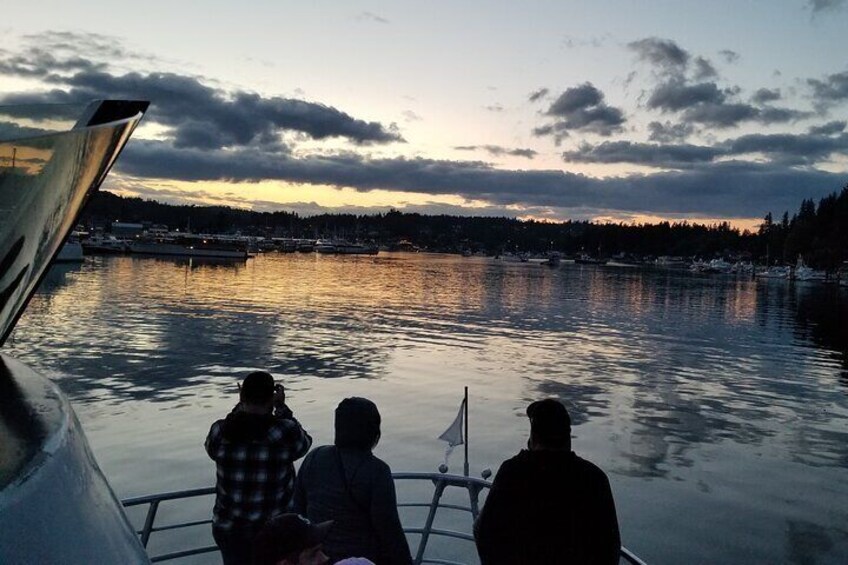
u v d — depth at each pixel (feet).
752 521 43.34
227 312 152.56
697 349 132.16
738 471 53.93
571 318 183.42
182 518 38.47
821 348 141.79
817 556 38.42
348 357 100.53
